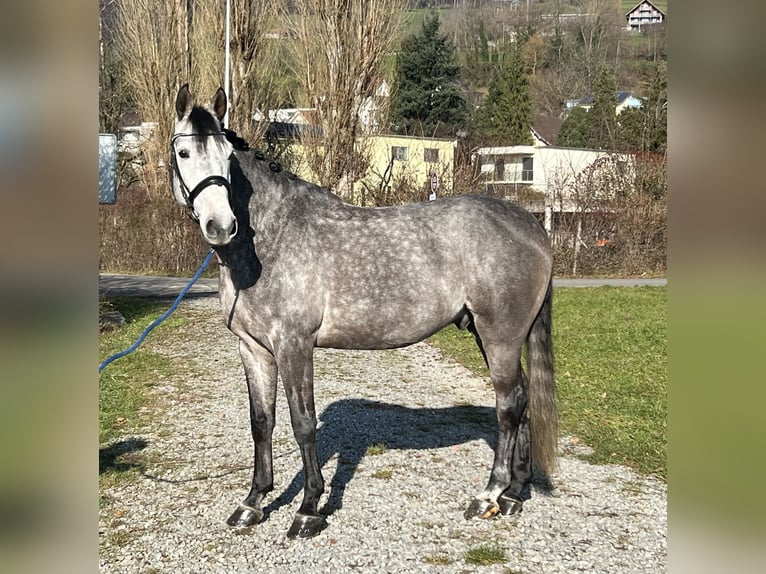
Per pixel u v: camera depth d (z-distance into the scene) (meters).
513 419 3.78
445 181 19.61
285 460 4.76
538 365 3.76
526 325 3.70
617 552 3.39
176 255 19.08
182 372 7.68
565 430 5.41
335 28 17.64
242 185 3.49
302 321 3.50
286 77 21.67
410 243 3.62
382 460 4.71
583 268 20.11
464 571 3.21
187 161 3.18
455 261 3.65
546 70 46.75
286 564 3.31
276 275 3.47
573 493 4.15
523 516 3.81
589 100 43.72
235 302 3.56
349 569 3.25
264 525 3.75
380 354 8.92
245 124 19.61
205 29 19.73
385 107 19.00
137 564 3.33
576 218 20.22
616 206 20.02
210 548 3.49
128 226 19.19
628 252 20.14
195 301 13.47
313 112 18.33
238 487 4.29
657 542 3.50
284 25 18.78
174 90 20.00
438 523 3.72
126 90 22.80
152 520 3.83
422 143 23.17
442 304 3.65
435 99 34.59
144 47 19.97
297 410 3.53
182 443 5.20
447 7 52.53
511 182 25.16
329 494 4.12
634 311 12.45
